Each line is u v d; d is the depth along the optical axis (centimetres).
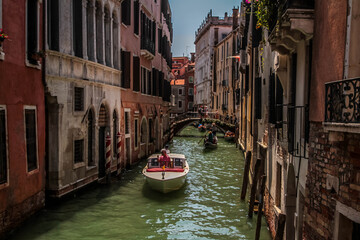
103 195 1099
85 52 1083
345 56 350
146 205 1027
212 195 1166
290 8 439
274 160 793
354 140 325
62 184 942
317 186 421
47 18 912
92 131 1162
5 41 686
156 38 2180
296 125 568
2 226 671
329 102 363
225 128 3133
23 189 755
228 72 3478
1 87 670
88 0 1144
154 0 2075
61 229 797
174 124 3172
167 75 2833
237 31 3008
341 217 353
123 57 1451
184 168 1268
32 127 809
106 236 782
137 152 1712
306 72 505
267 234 818
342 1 356
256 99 1147
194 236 802
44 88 862
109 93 1295
